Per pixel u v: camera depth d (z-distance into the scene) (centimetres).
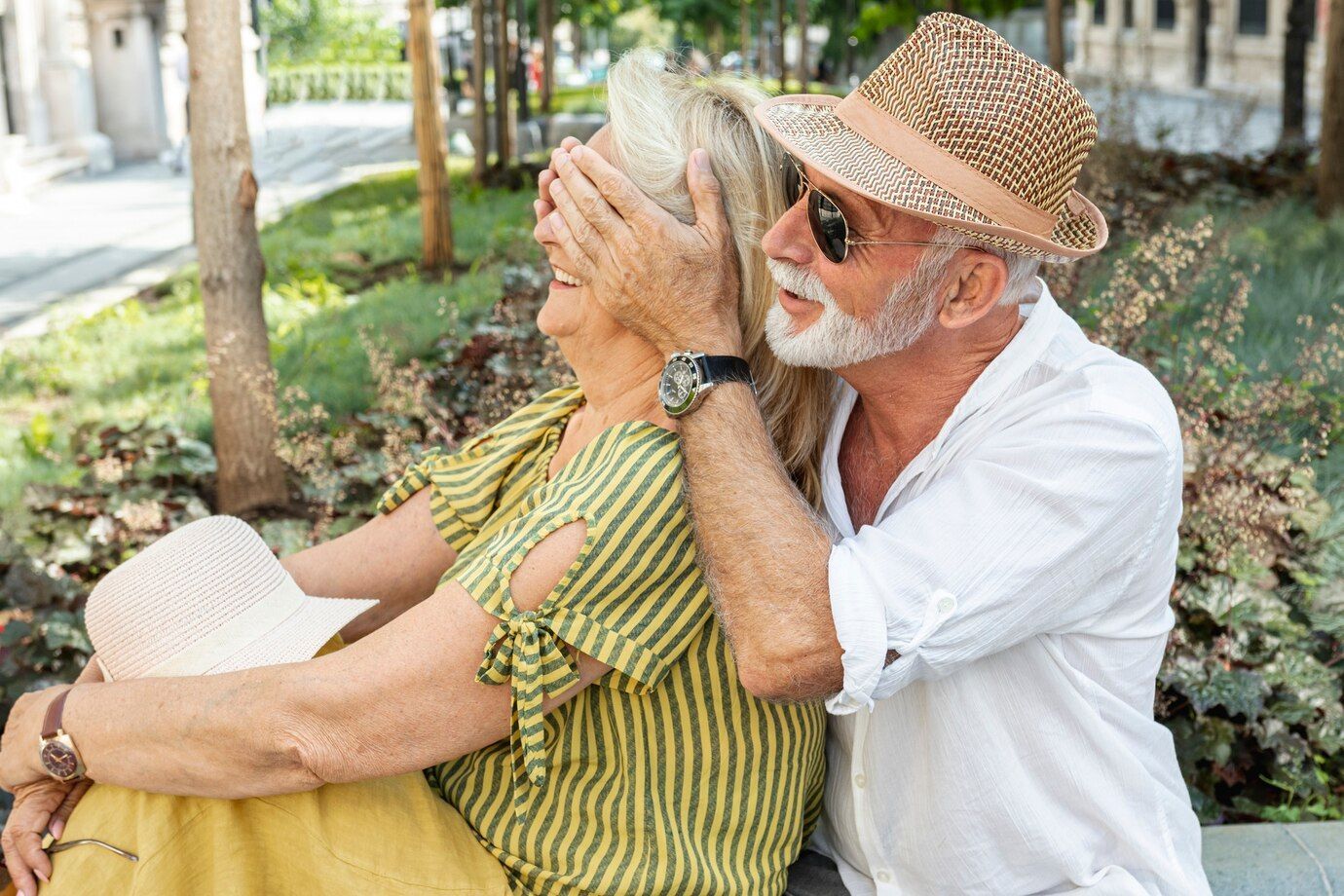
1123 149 919
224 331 476
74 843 169
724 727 169
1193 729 294
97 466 441
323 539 396
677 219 170
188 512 452
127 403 635
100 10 1947
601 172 165
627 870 166
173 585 177
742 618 155
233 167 471
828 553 155
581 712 167
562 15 3002
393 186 1434
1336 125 880
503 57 1451
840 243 161
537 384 428
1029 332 169
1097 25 3316
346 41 2988
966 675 167
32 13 1752
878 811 181
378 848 164
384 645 156
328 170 1595
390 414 463
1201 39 2762
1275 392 359
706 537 158
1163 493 158
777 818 178
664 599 161
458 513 198
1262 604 322
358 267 979
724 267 168
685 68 180
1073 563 154
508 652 154
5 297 977
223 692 159
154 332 801
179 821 166
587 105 2214
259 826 166
